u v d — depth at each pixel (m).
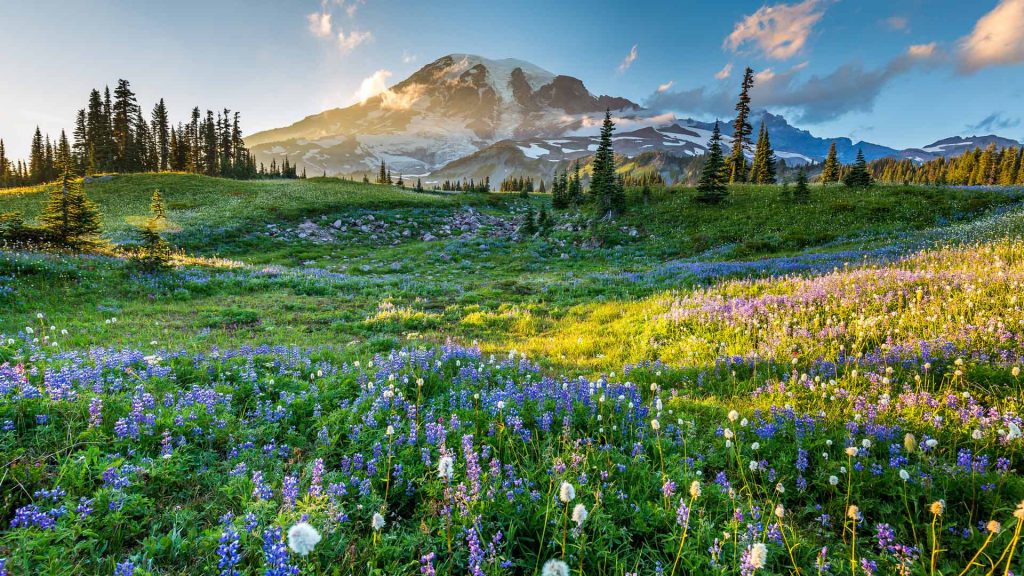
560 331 15.09
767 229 38.00
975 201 37.91
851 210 39.50
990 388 6.45
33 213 48.50
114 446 4.88
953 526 4.17
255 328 14.90
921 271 12.93
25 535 3.37
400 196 69.88
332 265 36.44
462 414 6.54
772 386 7.72
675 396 7.62
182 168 99.50
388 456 4.96
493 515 4.18
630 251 38.34
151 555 3.53
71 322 13.30
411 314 17.44
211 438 5.48
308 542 2.47
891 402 6.39
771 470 4.93
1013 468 4.80
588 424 6.36
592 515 4.10
